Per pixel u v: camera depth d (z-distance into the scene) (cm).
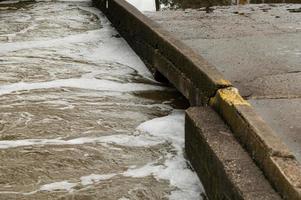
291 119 566
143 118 749
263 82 700
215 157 458
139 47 1051
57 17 1547
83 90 877
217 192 460
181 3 1736
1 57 1101
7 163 604
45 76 962
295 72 744
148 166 594
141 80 937
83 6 1745
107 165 600
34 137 683
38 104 805
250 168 425
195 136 539
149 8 2428
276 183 386
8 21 1496
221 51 872
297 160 425
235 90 554
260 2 1560
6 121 735
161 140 667
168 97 845
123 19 1213
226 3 1648
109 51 1142
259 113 587
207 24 1112
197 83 647
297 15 1205
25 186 551
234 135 493
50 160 612
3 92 866
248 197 379
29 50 1163
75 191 538
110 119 744
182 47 755
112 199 523
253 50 873
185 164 592
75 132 699
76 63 1053
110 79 944
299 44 911
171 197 523
